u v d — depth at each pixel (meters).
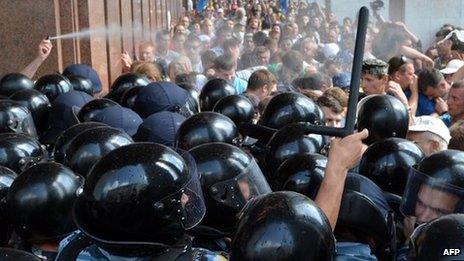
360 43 2.66
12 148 3.42
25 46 8.41
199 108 5.18
